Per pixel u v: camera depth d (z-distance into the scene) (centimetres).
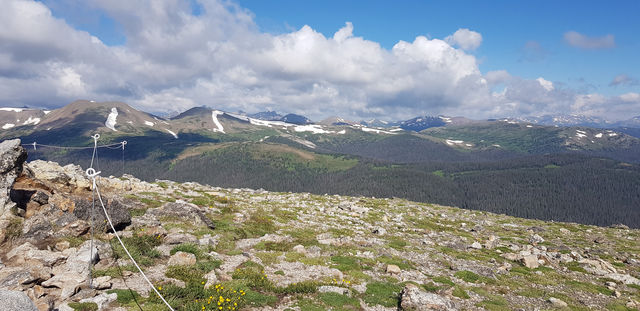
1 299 1051
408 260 3244
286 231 3769
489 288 2667
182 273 1925
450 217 6981
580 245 4903
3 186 1969
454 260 3481
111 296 1505
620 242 5209
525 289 2714
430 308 1991
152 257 2114
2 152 2053
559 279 3088
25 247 1750
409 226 5466
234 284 1919
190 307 1541
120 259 1941
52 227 2008
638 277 3403
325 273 2455
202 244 2552
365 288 2294
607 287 2972
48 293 1474
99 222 2267
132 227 2544
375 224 5250
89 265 1688
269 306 1789
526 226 6359
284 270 2414
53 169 2805
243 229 3441
